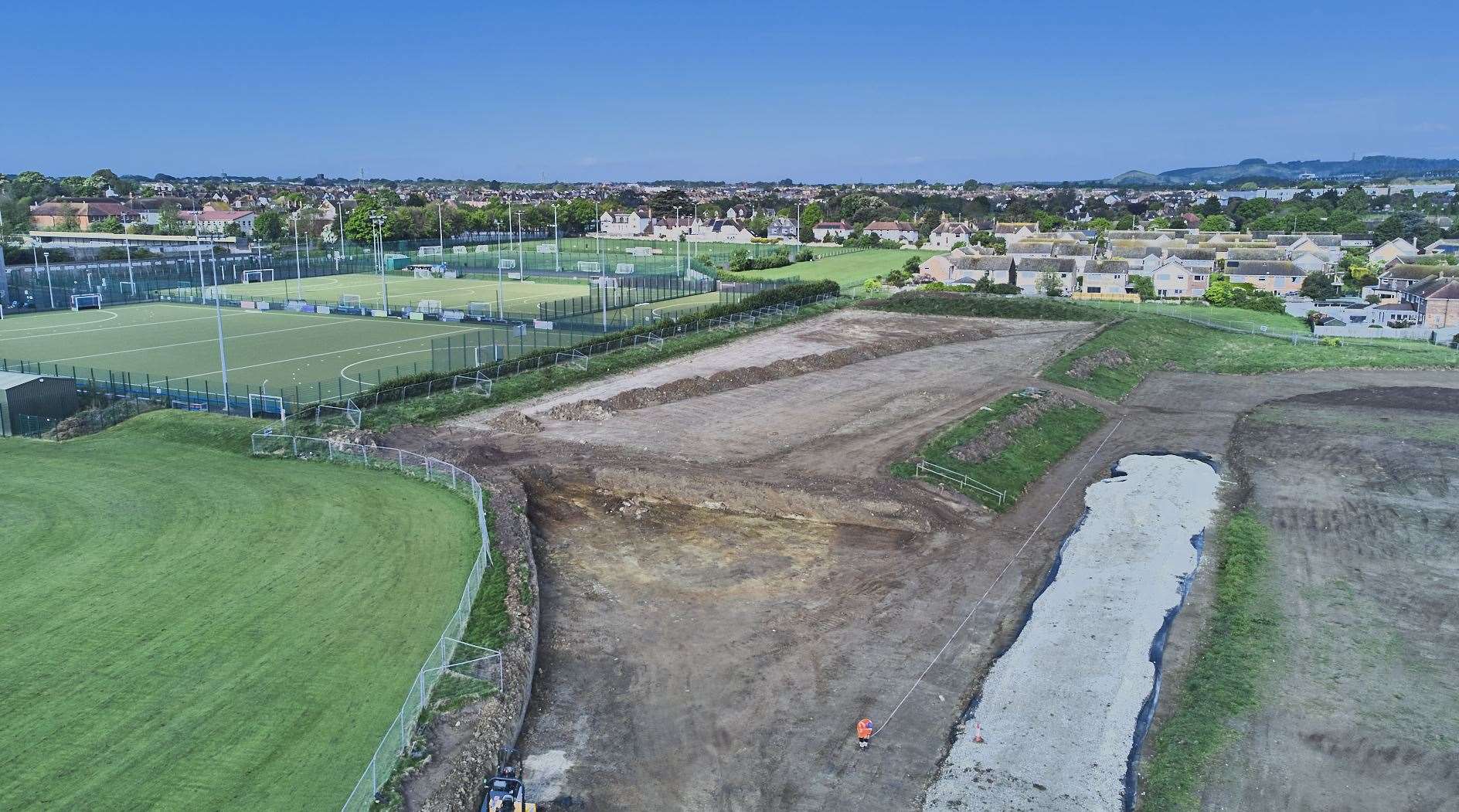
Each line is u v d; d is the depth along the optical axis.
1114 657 36.06
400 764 27.36
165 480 50.97
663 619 38.25
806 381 79.06
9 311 113.62
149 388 69.12
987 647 36.72
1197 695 33.38
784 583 41.91
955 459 56.91
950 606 39.97
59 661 32.16
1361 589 42.12
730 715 31.69
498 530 44.62
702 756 29.48
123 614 35.56
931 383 78.44
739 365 83.88
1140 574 43.59
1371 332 115.56
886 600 40.41
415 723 29.36
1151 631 38.19
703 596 40.34
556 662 34.72
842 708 32.28
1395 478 57.34
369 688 31.22
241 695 30.58
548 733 30.44
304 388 73.00
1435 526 49.75
